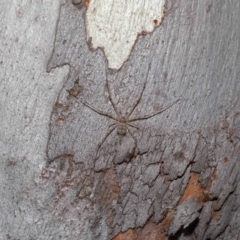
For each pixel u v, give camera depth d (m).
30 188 0.46
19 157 0.46
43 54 0.45
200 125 0.48
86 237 0.47
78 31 0.45
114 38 0.45
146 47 0.45
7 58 0.45
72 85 0.45
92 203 0.46
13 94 0.45
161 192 0.48
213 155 0.49
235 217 0.51
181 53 0.46
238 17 0.47
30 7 0.45
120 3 0.45
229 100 0.48
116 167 0.46
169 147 0.47
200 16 0.46
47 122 0.45
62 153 0.45
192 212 0.49
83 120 0.45
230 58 0.48
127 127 0.46
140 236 0.48
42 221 0.46
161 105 0.46
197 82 0.47
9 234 0.47
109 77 0.45
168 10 0.45
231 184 0.50
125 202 0.47
